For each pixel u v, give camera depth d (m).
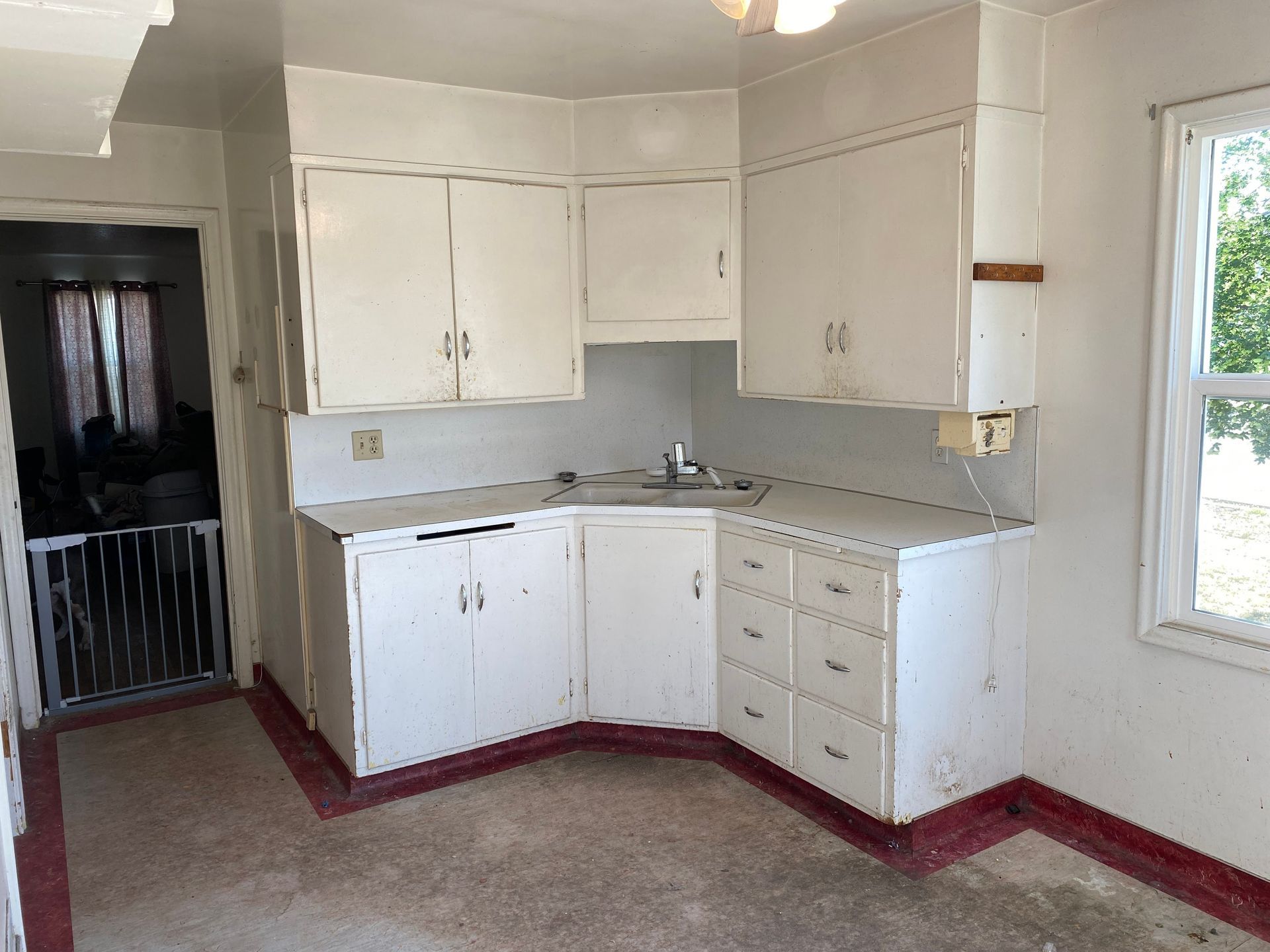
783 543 2.78
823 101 2.81
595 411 3.88
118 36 1.02
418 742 2.99
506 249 3.17
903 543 2.46
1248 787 2.23
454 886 2.42
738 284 3.22
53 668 3.61
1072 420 2.55
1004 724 2.73
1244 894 2.26
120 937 2.22
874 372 2.75
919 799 2.55
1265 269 2.15
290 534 3.31
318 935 2.22
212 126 3.50
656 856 2.54
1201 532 2.31
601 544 3.20
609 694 3.27
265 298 3.25
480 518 3.02
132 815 2.82
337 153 2.86
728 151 3.16
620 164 3.23
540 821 2.75
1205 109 2.17
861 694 2.57
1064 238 2.53
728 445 3.91
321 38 2.54
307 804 2.88
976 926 2.21
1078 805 2.64
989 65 2.39
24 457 5.75
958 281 2.48
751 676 2.98
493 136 3.11
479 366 3.17
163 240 6.30
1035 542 2.69
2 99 1.26
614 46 2.66
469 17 2.40
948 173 2.47
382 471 3.44
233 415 3.76
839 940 2.17
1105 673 2.53
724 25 2.49
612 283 3.30
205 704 3.71
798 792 2.90
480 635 3.06
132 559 5.22
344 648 2.88
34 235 5.90
